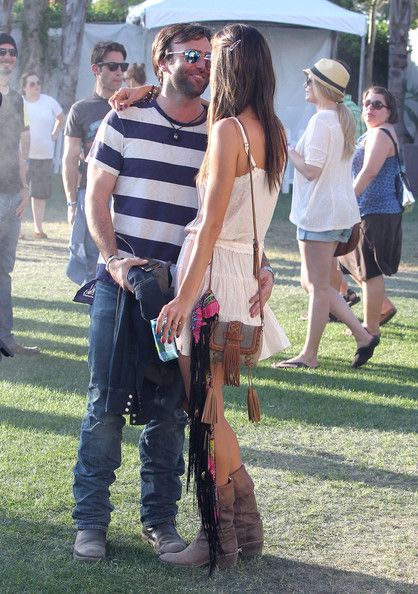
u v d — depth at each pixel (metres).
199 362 3.77
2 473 4.95
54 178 21.98
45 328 8.47
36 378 6.82
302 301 10.25
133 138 4.02
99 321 4.05
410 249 14.91
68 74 22.03
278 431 5.96
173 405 4.13
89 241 7.59
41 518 4.44
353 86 29.12
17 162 7.29
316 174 7.29
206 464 3.81
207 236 3.69
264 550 4.25
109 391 3.94
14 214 7.33
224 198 3.71
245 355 3.86
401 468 5.38
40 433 5.60
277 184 3.89
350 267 8.54
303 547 4.30
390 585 3.97
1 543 4.16
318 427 6.08
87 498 4.14
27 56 22.62
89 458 4.12
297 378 7.27
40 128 13.88
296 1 21.95
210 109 3.86
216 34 3.87
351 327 7.65
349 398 6.77
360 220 7.66
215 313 3.75
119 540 4.29
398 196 8.19
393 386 7.19
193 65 3.92
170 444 4.22
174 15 21.33
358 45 29.02
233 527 4.05
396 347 8.55
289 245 14.67
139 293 3.79
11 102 7.24
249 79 3.78
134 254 4.04
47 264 11.88
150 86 4.09
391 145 8.10
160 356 3.79
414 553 4.28
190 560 4.04
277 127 3.86
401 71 24.66
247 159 3.76
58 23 24.31
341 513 4.70
